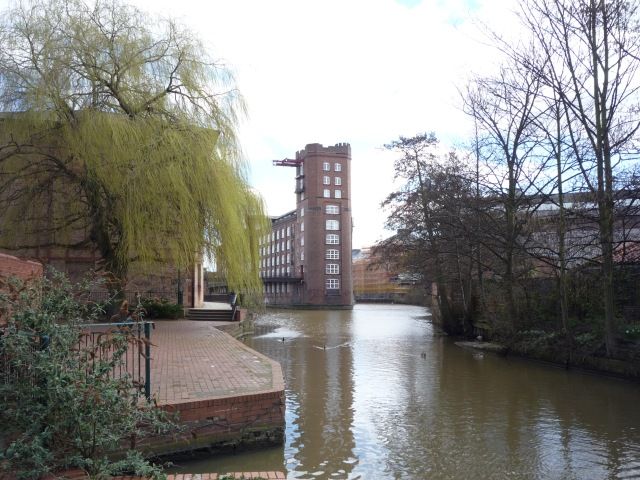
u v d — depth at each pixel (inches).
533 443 324.5
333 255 3304.6
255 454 290.8
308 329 1306.6
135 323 223.1
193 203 609.3
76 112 596.1
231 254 636.1
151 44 630.5
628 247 615.8
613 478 268.1
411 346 887.7
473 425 364.8
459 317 1087.6
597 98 611.2
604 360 588.4
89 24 608.4
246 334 1071.6
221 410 287.3
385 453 300.4
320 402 428.1
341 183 3363.7
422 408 413.7
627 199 622.2
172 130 597.9
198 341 612.4
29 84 575.5
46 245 714.8
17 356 183.6
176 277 1056.8
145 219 607.8
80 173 641.0
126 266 668.1
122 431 199.8
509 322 786.2
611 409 419.8
